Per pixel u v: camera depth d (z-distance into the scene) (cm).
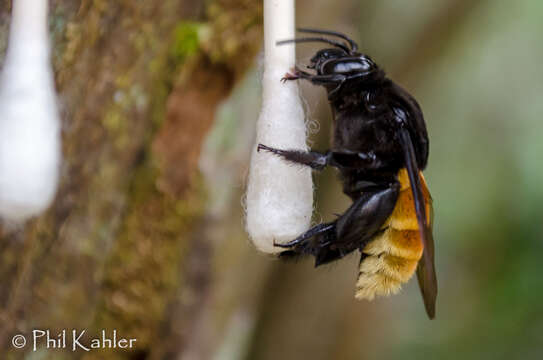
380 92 26
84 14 26
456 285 58
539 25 56
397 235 27
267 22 24
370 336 49
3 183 23
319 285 42
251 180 25
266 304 42
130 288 28
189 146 28
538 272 54
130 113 27
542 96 58
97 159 27
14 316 27
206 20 28
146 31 27
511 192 57
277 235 25
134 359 29
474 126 59
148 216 28
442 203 59
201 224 28
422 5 44
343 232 26
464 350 54
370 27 44
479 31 51
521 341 52
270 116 24
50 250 27
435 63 48
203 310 29
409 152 26
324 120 30
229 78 28
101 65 27
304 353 43
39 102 23
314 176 27
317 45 30
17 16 23
